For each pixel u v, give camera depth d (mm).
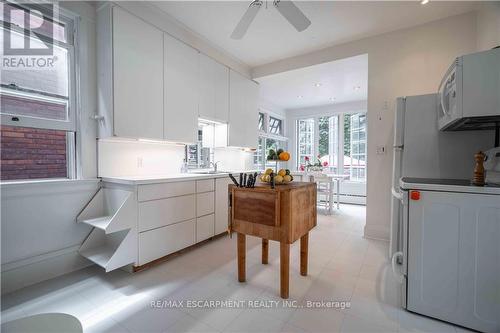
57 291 1833
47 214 2010
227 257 2480
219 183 3014
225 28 2939
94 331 1409
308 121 6609
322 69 3709
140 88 2396
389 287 1889
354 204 5703
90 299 1730
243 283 1951
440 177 2176
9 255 1818
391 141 2941
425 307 1520
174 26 2830
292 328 1437
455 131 2125
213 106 3328
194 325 1462
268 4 2416
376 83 3025
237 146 3840
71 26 2199
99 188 2352
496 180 1532
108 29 2182
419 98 2254
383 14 2598
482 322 1366
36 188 1932
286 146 6859
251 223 1814
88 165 2291
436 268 1481
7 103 1871
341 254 2551
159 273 2121
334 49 3348
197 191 2688
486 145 2031
